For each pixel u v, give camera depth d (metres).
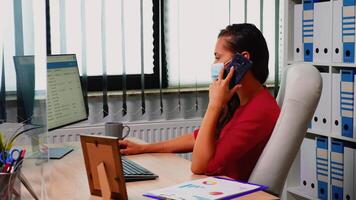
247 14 3.65
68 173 2.04
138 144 2.37
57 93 2.50
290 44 3.31
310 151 3.18
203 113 3.65
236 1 3.62
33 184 1.71
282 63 3.45
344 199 2.98
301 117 1.93
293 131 1.92
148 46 3.50
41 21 1.87
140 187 1.81
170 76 3.56
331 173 3.05
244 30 2.07
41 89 1.88
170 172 2.02
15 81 1.90
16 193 1.52
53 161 2.25
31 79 1.87
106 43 3.39
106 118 3.44
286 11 3.29
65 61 2.60
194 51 3.57
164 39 3.51
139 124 3.47
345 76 2.92
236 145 1.96
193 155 2.00
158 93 3.54
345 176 2.97
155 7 3.47
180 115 3.60
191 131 3.60
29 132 1.80
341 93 2.95
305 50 3.18
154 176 1.92
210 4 3.56
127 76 3.48
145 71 3.52
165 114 3.57
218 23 3.59
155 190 1.70
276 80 3.76
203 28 3.57
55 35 3.25
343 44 2.92
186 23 3.54
